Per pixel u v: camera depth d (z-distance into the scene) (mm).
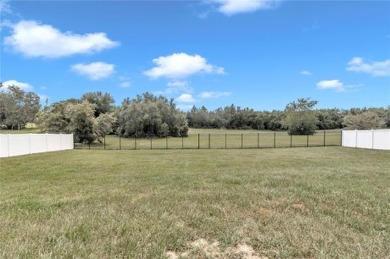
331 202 5238
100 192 6309
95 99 52344
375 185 6859
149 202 5277
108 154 19312
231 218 4324
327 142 36062
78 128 32906
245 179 7793
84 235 3582
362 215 4484
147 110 51344
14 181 8250
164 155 18406
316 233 3680
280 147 26219
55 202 5320
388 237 3562
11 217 4348
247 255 3111
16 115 62531
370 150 21344
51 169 11133
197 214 4508
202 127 75500
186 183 7309
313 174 8719
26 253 2992
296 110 58812
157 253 3078
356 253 3094
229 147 27688
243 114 75500
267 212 4641
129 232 3701
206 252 3164
